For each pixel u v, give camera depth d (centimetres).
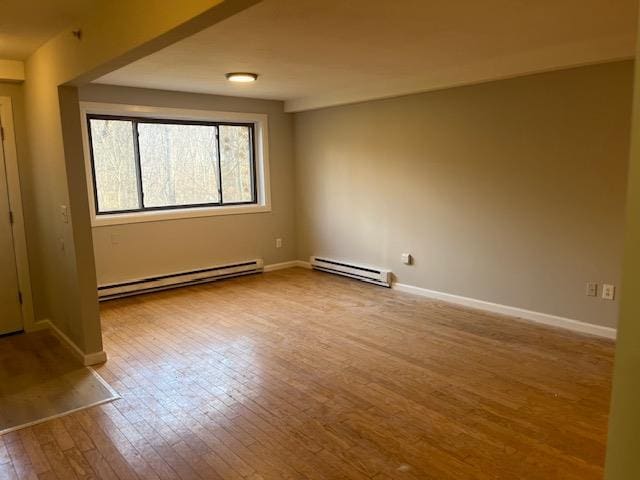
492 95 428
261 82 488
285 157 651
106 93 488
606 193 369
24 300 423
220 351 370
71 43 295
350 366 337
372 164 551
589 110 370
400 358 349
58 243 372
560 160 391
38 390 310
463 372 324
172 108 534
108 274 512
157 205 556
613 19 292
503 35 324
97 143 505
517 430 253
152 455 238
